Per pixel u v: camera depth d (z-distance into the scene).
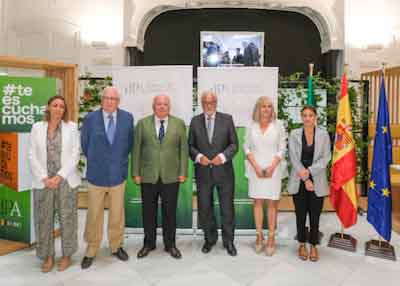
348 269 3.29
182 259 3.48
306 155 3.47
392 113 6.36
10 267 3.30
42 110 3.86
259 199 3.64
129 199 4.17
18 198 3.81
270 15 8.05
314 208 3.46
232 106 4.03
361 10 7.57
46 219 3.20
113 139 3.26
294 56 8.12
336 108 5.09
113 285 2.95
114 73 4.02
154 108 3.42
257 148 3.55
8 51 7.62
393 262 3.46
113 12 7.61
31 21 7.58
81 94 5.59
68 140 3.20
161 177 3.38
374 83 6.44
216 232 3.74
